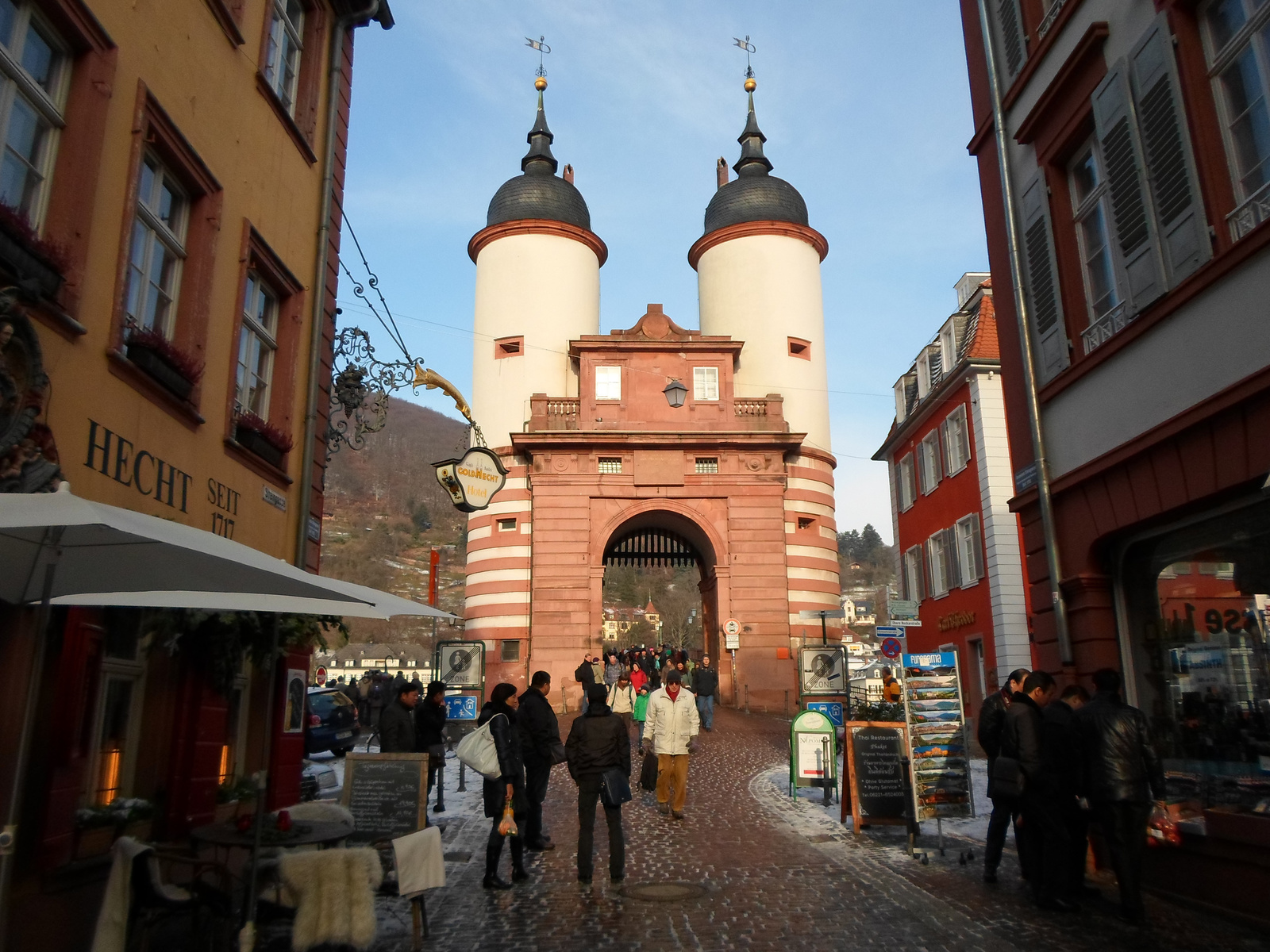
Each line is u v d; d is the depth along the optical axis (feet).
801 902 25.49
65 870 19.81
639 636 360.28
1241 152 24.48
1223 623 25.46
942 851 31.35
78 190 21.57
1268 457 22.38
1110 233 29.01
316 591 19.03
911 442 106.83
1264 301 22.68
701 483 106.93
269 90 33.24
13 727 18.38
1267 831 22.72
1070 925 22.98
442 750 41.93
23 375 18.44
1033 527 33.88
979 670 88.28
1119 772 23.44
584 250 120.26
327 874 19.31
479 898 26.43
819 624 106.73
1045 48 33.63
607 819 28.12
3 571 18.11
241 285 31.17
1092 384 30.55
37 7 20.94
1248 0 23.95
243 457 31.32
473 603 107.04
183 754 27.02
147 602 21.11
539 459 106.63
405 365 43.60
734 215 123.65
